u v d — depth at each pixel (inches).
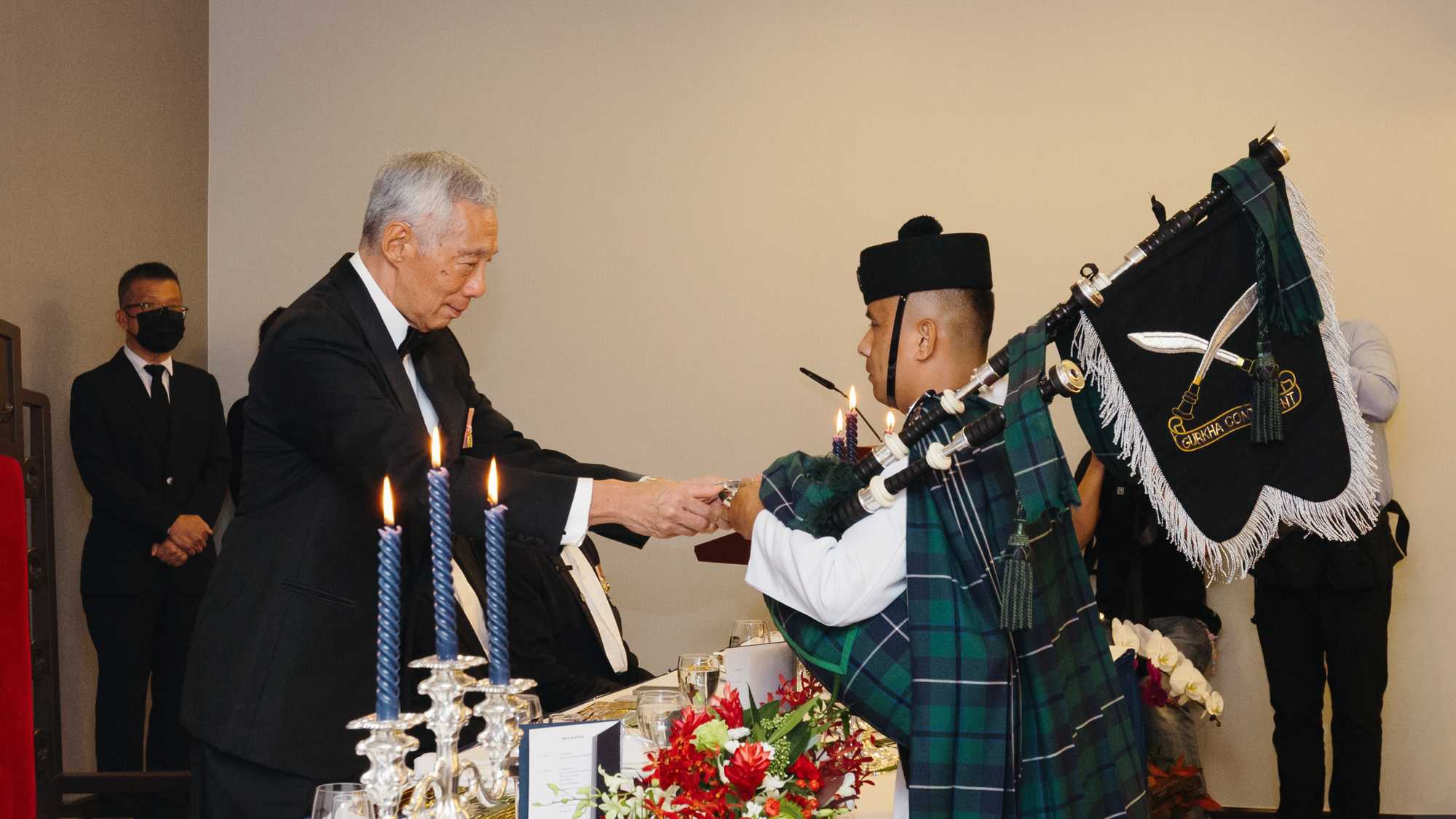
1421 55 180.5
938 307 67.1
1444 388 178.5
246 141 203.5
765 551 60.1
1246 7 184.5
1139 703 68.1
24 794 69.4
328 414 75.0
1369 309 180.9
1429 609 178.2
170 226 190.4
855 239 191.3
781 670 71.5
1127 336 57.0
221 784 73.9
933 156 190.4
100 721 157.1
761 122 194.5
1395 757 178.4
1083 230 186.5
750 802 52.0
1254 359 56.8
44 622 92.9
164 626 164.2
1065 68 188.4
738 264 193.6
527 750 54.2
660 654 193.5
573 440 195.0
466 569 116.3
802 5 194.5
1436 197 179.6
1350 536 56.9
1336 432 56.9
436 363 88.8
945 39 191.3
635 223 195.9
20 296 151.5
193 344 196.9
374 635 77.9
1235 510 56.6
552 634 130.0
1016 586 52.4
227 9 204.7
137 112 180.7
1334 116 182.2
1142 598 161.9
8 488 70.6
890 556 56.4
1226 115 184.4
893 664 56.1
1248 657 180.9
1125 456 57.6
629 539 85.1
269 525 77.2
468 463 73.8
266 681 74.0
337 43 202.7
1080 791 56.7
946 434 58.2
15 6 151.9
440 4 201.3
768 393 191.9
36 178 155.6
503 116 199.3
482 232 80.4
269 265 202.4
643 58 197.2
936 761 53.4
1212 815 175.5
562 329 196.2
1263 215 55.9
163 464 166.9
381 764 47.9
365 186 201.5
